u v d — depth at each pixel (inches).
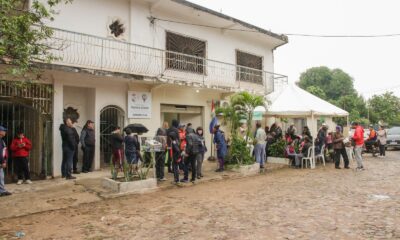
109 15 480.7
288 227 222.2
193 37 597.3
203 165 543.5
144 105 516.1
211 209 272.4
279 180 414.3
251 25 662.5
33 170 414.3
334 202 291.4
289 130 616.4
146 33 521.7
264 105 518.6
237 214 256.2
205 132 621.0
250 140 528.4
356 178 419.8
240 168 462.6
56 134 418.6
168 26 555.5
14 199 304.0
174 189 360.2
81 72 405.4
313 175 451.2
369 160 634.8
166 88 553.0
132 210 273.1
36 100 404.2
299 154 534.9
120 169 411.2
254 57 745.6
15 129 401.1
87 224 236.8
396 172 469.1
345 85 2123.5
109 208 281.3
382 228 217.0
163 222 237.9
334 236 202.8
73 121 457.1
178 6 540.7
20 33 249.6
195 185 383.6
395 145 848.9
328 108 599.5
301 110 550.3
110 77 441.1
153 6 526.6
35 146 413.7
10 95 380.5
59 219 251.3
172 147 384.8
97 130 464.1
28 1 376.8
